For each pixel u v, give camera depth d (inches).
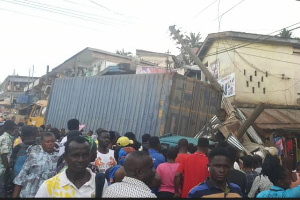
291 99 641.6
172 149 189.2
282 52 655.1
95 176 102.1
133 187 91.2
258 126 485.7
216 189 103.9
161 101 374.9
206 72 472.4
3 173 195.3
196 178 167.9
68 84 548.1
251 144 382.3
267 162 122.2
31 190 142.4
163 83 379.9
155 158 195.6
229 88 627.8
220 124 387.5
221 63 666.2
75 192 97.0
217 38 671.1
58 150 171.8
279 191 116.8
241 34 631.8
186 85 392.8
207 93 426.9
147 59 1179.9
